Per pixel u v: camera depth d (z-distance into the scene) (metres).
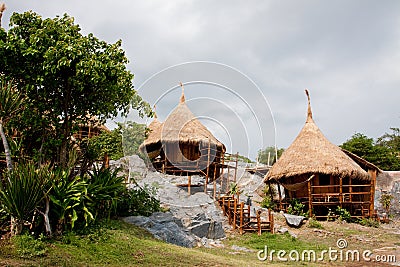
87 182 10.32
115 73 9.97
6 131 9.83
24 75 9.40
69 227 8.87
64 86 9.88
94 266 7.50
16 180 8.02
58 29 9.73
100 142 12.11
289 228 17.09
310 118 23.22
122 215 11.43
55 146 10.03
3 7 9.91
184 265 8.13
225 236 14.32
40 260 7.35
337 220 18.84
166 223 12.11
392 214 24.66
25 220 8.38
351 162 21.12
